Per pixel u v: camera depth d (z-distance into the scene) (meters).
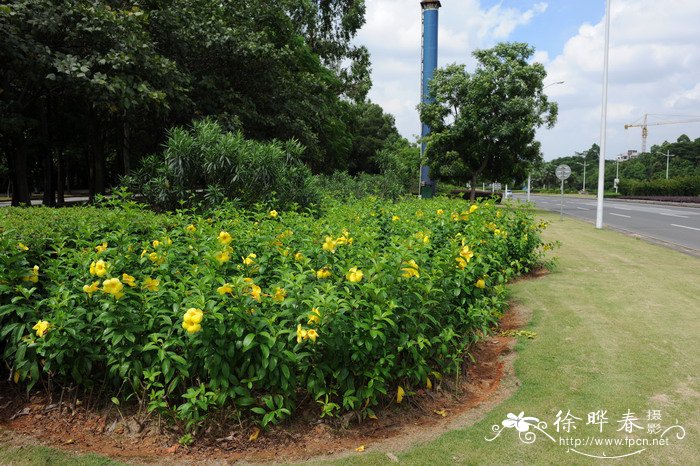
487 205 7.52
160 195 8.02
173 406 3.14
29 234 3.87
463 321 4.04
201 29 13.55
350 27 31.72
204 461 2.81
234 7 16.42
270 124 15.59
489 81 26.41
